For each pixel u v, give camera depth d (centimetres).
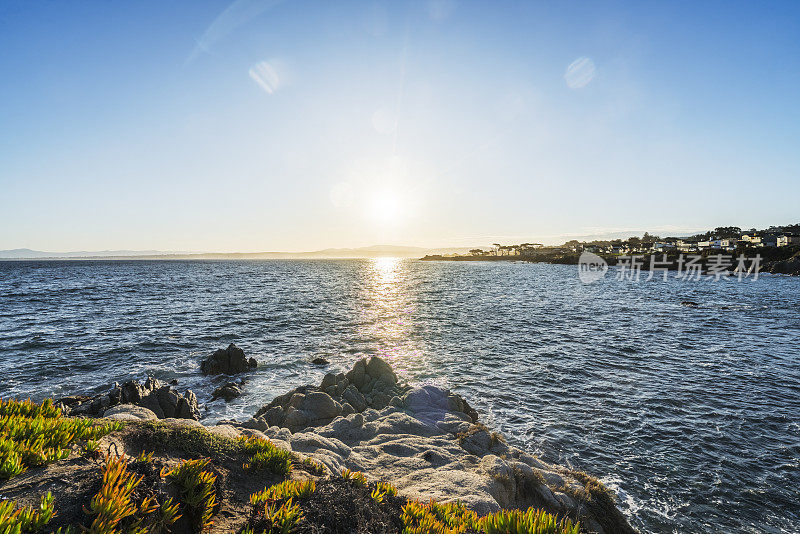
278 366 2903
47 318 4700
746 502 1330
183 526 491
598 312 5362
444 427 1633
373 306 6047
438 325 4453
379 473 1231
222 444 748
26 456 502
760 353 3145
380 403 2003
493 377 2592
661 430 1825
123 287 9112
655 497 1348
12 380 2528
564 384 2450
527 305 6178
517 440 1730
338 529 531
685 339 3653
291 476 727
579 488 1263
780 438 1752
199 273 16388
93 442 572
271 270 19750
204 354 3192
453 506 753
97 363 2909
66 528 394
